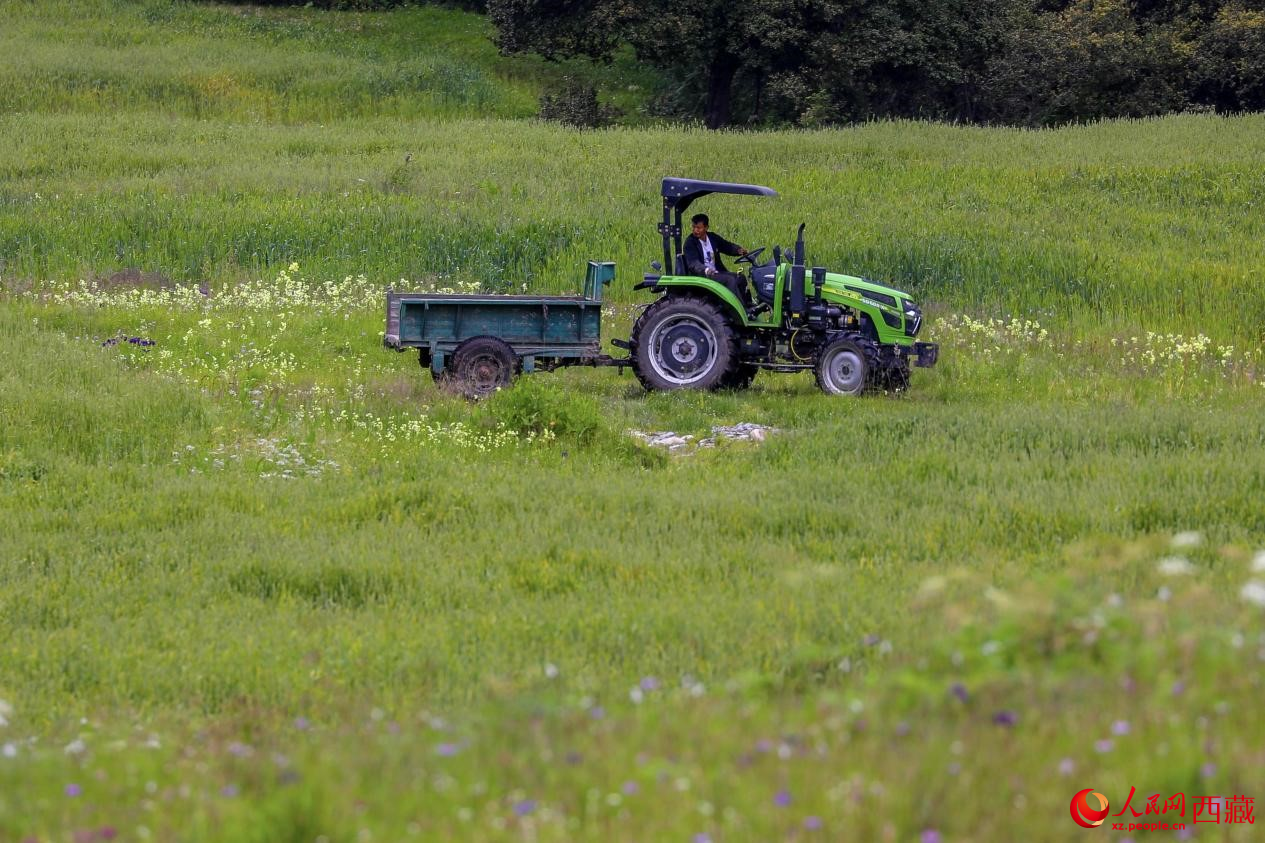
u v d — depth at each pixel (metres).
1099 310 68.00
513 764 15.51
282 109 144.88
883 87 167.50
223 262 73.88
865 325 52.62
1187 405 49.19
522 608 27.28
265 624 26.83
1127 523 31.69
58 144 114.50
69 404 43.94
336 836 13.79
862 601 25.88
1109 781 13.96
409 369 53.53
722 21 155.50
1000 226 83.31
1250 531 31.08
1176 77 164.00
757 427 46.38
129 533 33.44
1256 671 16.09
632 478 39.56
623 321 65.62
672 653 23.55
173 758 18.19
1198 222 86.94
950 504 34.81
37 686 23.48
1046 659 17.53
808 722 16.59
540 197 91.38
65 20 175.25
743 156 110.00
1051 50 159.00
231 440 43.34
